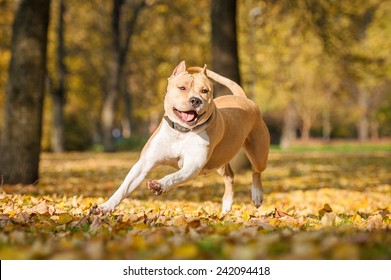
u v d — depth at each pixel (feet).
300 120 190.29
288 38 72.84
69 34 115.34
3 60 94.43
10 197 26.78
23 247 14.48
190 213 24.52
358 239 14.79
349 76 68.49
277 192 39.17
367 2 65.31
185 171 20.34
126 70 118.42
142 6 99.09
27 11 37.47
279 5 61.16
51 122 124.98
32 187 34.94
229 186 25.99
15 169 36.83
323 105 156.35
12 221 19.12
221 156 22.81
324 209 25.49
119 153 102.37
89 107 147.13
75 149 132.87
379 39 102.17
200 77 20.84
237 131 23.25
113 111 103.35
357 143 181.98
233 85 25.98
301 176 53.01
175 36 94.89
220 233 17.21
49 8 38.27
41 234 17.25
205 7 86.02
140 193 35.76
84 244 15.02
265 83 119.34
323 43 60.80
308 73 128.36
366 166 69.00
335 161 78.84
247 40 97.35
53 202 26.37
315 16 58.54
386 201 34.60
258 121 25.29
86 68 123.44
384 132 216.95
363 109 167.02
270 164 70.95
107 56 120.16
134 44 114.62
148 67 115.85
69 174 52.26
